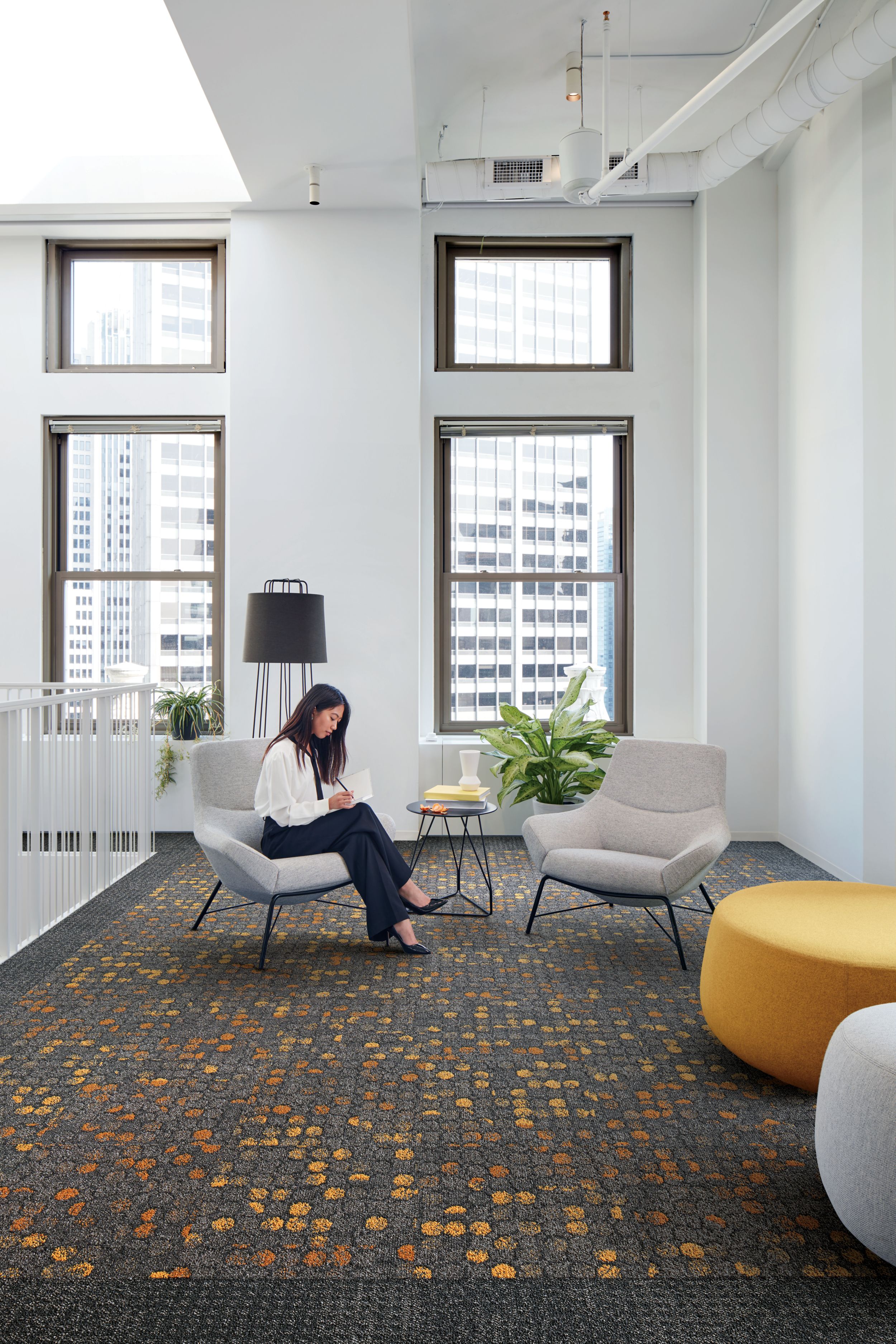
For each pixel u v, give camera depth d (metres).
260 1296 1.49
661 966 3.09
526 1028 2.58
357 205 4.95
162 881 4.19
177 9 3.23
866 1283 1.54
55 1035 2.52
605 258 5.52
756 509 5.14
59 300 5.43
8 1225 1.67
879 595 3.94
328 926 3.54
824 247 4.46
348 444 5.00
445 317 5.48
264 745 3.73
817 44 3.89
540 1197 1.77
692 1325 1.44
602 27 3.84
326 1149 1.94
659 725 5.44
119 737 4.32
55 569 5.49
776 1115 2.09
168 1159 1.90
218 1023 2.61
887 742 3.93
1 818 3.10
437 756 5.23
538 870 3.47
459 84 4.28
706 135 4.71
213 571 5.50
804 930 2.22
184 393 5.35
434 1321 1.44
